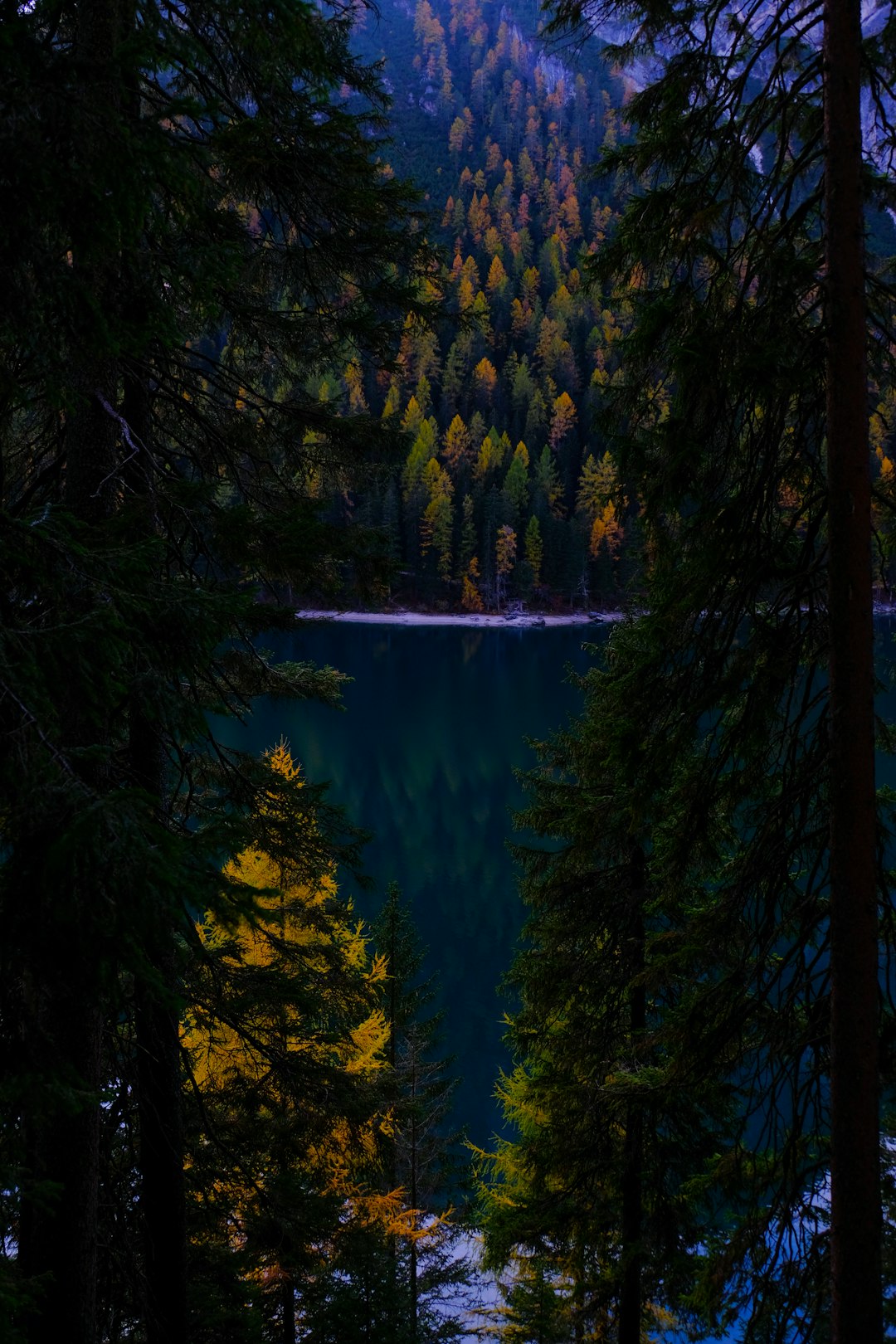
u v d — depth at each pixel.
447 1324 10.98
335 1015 6.69
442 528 91.00
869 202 4.09
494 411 103.06
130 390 5.07
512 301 119.38
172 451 5.36
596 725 7.78
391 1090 7.41
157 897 1.94
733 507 4.22
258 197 5.03
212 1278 6.31
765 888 4.64
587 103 175.50
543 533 93.25
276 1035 6.61
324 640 84.44
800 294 3.93
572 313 112.12
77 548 2.59
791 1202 4.27
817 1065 4.21
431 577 92.25
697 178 4.38
